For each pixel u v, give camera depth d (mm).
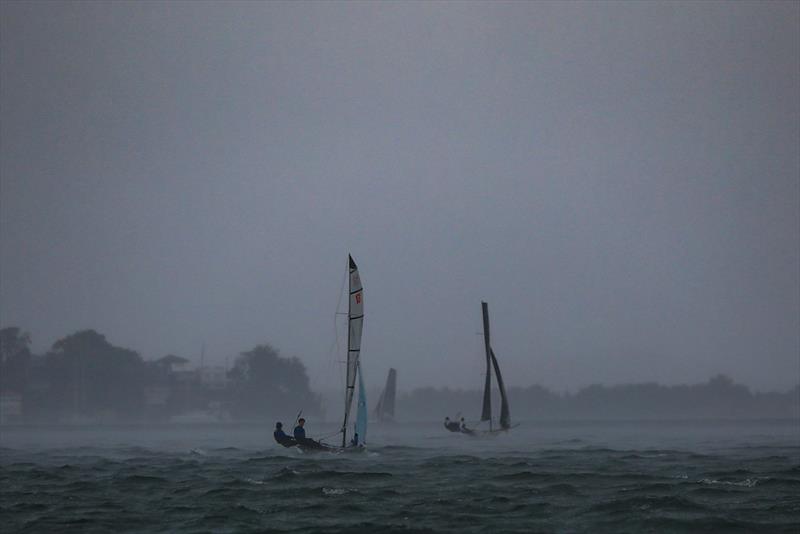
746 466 52312
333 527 30406
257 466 53031
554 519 31812
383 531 29609
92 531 30109
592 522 31109
